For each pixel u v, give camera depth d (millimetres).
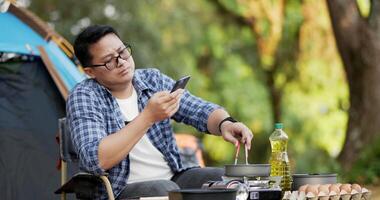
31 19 7352
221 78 19578
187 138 7348
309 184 4016
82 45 4281
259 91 19516
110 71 4258
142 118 3887
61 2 16969
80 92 4270
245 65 19656
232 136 4336
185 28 18047
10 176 6734
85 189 4125
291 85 19125
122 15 16844
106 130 4250
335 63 18109
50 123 7059
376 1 11242
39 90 7125
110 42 4270
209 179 4297
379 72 11242
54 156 6953
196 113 4551
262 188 3764
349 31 11297
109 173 4180
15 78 7035
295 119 19312
